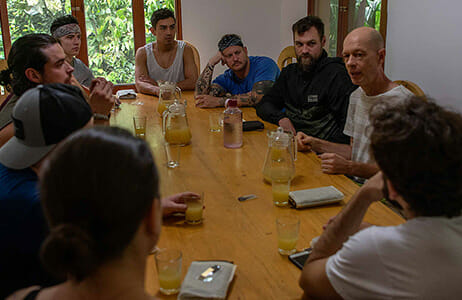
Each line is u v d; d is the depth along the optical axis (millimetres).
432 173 798
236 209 1519
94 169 577
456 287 816
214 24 5047
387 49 3992
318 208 1520
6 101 1996
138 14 4719
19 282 1101
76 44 3326
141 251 643
